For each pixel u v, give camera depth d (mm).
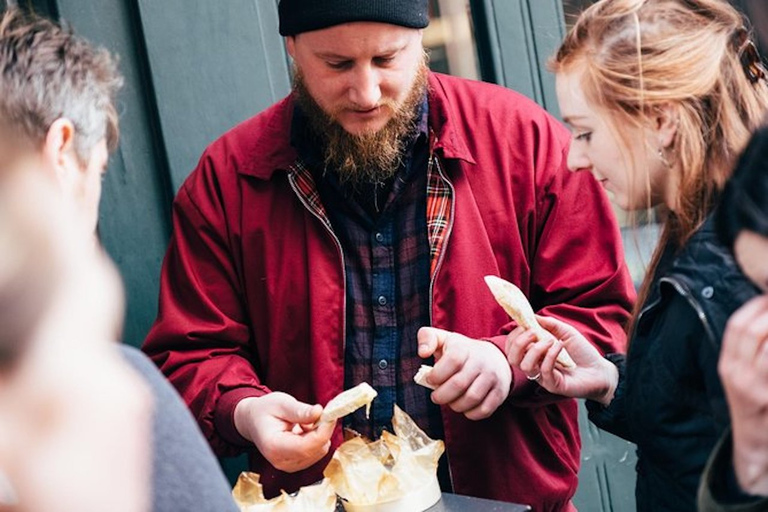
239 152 2424
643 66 1657
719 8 1719
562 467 2426
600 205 2402
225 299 2404
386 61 2205
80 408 809
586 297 2355
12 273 800
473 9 3068
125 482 810
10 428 798
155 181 2713
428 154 2385
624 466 3184
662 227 1785
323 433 2092
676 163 1670
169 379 2369
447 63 3086
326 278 2350
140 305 2697
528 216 2387
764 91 1703
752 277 1370
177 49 2701
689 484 1582
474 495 2354
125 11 2674
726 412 1478
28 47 1490
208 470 1237
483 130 2410
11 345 798
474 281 2344
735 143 1626
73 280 825
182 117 2709
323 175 2369
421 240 2379
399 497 1899
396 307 2385
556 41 3100
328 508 1942
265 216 2385
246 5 2764
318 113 2299
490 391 2182
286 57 2818
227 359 2361
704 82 1646
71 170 1467
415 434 2107
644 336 1657
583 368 2098
